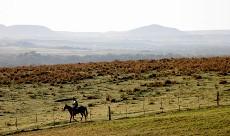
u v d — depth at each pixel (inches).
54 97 2486.5
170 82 2677.2
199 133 1413.6
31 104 2345.0
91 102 2324.1
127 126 1631.4
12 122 1967.3
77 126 1756.9
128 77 2910.9
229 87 2452.0
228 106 1882.4
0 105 2317.9
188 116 1674.5
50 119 1982.0
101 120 1830.7
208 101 2106.3
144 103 2197.3
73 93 2556.6
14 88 2696.9
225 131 1403.8
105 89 2625.5
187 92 2396.7
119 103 2255.2
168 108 2004.2
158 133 1476.4
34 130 1758.1
